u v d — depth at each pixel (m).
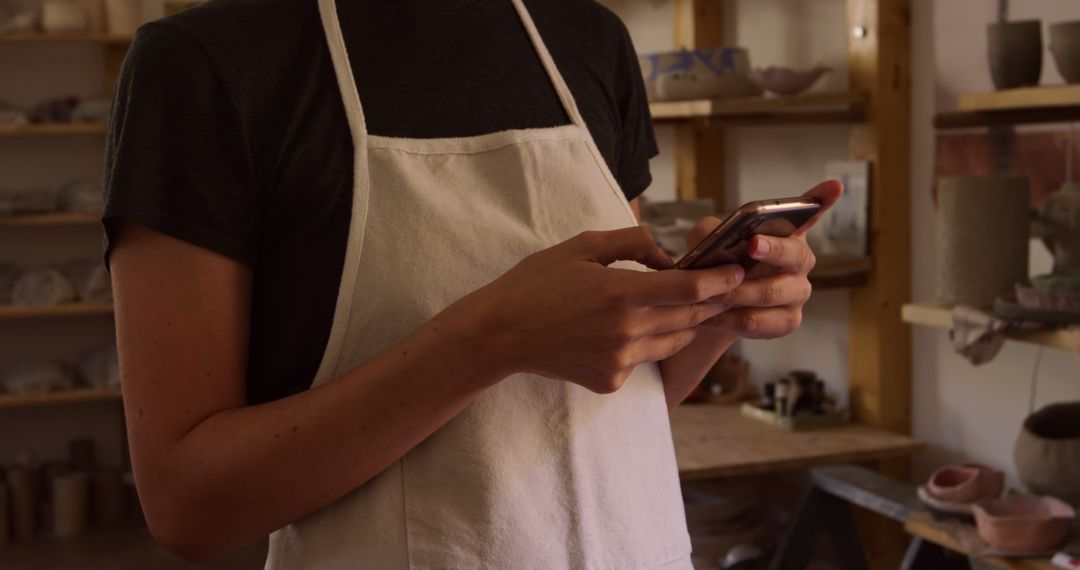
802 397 2.90
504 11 1.03
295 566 0.92
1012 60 2.13
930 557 2.25
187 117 0.86
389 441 0.83
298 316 0.89
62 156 4.95
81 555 4.39
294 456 0.82
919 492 2.23
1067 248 2.08
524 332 0.79
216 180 0.86
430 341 0.81
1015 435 2.54
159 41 0.87
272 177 0.89
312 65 0.92
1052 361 2.42
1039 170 2.39
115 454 5.05
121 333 0.85
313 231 0.90
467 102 0.98
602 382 0.79
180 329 0.84
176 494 0.82
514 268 0.82
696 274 0.77
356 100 0.92
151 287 0.84
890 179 2.78
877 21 2.73
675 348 0.83
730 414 3.08
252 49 0.89
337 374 0.90
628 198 1.14
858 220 2.83
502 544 0.90
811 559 2.90
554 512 0.93
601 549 0.95
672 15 3.75
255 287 0.90
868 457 2.66
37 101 4.93
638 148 1.15
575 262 0.79
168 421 0.83
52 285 4.68
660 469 1.01
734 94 2.90
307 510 0.85
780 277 0.85
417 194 0.91
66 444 5.02
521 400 0.93
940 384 2.76
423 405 0.82
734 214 0.78
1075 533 2.01
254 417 0.83
